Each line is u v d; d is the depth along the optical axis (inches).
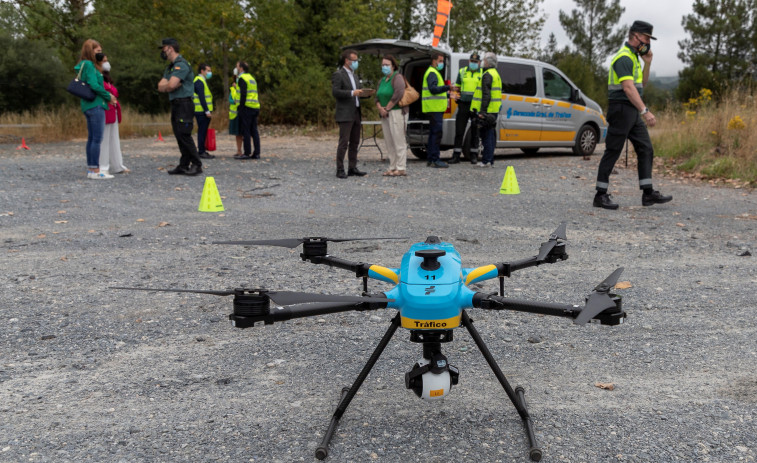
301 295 79.1
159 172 448.1
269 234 264.5
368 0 1227.2
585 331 161.3
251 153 582.9
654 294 190.4
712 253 239.5
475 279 95.2
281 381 132.1
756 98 551.2
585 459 102.2
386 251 238.2
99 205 324.5
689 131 534.3
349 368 138.6
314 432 110.9
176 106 421.4
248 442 107.5
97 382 131.3
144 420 115.3
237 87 522.9
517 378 133.8
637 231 277.7
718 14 2124.8
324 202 343.9
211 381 132.1
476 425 113.2
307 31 1191.6
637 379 133.5
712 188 398.6
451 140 516.1
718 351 148.3
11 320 165.3
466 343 153.3
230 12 1010.1
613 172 469.4
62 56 1179.3
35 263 219.0
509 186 373.4
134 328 161.8
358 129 437.7
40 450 104.7
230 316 81.1
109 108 419.2
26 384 130.2
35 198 339.3
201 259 226.1
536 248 245.6
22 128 786.2
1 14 1131.9
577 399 124.0
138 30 946.7
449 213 315.6
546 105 550.6
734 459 102.1
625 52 314.3
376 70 1219.2
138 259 225.5
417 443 107.0
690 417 116.5
